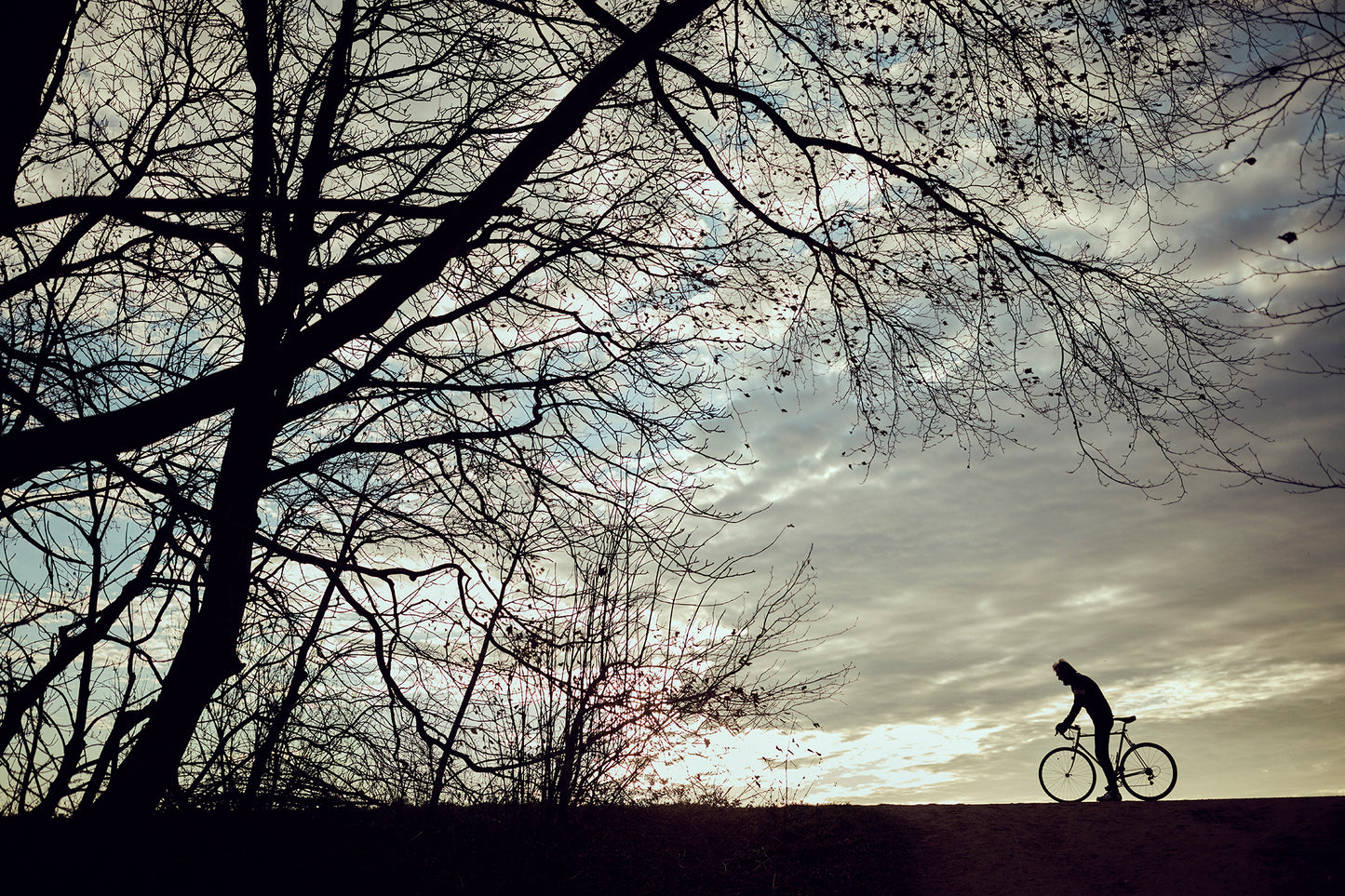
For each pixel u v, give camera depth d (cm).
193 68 659
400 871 632
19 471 458
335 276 595
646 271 787
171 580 533
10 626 496
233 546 575
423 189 679
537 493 704
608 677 770
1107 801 1045
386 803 656
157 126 638
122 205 468
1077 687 1180
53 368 521
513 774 697
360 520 634
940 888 785
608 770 786
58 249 520
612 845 823
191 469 588
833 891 768
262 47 712
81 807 521
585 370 740
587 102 625
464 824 720
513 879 693
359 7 733
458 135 728
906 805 1065
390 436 761
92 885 492
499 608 644
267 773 581
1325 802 912
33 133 516
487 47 726
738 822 948
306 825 643
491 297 722
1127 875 783
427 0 717
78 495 515
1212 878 751
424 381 709
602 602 788
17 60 471
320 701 612
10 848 475
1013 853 859
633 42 644
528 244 730
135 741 543
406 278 539
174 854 556
